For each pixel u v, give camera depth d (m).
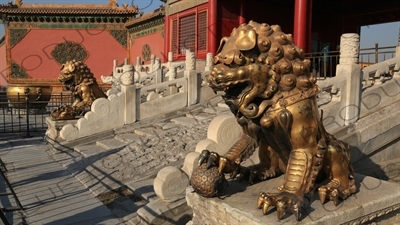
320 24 21.91
